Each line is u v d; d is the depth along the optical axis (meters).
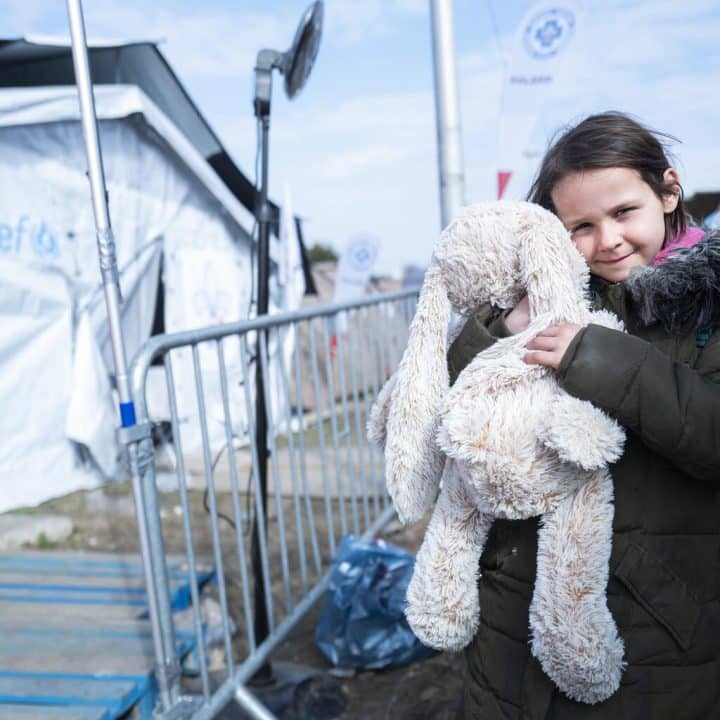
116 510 5.17
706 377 1.16
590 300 1.32
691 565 1.21
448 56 4.24
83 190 5.64
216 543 2.36
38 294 5.29
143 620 2.87
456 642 1.32
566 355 1.12
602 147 1.26
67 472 5.55
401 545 4.07
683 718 1.21
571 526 1.15
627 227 1.27
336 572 2.96
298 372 3.04
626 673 1.19
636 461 1.20
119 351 2.03
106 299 2.02
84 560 3.70
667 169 1.30
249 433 2.63
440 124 4.32
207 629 2.94
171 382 2.18
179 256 6.80
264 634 2.77
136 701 2.33
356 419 3.73
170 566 3.43
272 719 2.39
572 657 1.13
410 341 1.35
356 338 3.79
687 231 1.37
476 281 1.28
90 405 5.54
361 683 2.75
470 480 1.17
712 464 1.13
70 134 5.54
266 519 2.74
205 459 2.33
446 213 4.37
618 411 1.12
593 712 1.21
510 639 1.29
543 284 1.19
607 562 1.16
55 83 6.40
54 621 2.87
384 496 4.50
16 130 5.11
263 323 2.67
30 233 5.23
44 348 5.36
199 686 2.61
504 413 1.12
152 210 6.46
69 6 1.96
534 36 5.09
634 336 1.19
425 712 2.51
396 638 2.81
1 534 4.51
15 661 2.51
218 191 7.05
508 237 1.24
